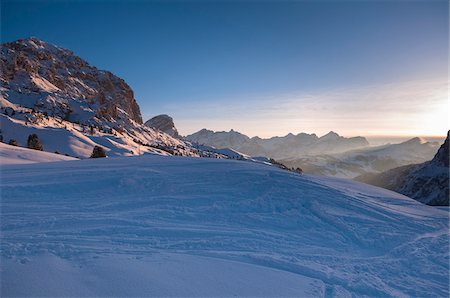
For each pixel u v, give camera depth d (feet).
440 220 38.14
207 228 28.43
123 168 54.49
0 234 23.56
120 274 17.47
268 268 20.53
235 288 17.34
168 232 26.32
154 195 38.50
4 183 40.24
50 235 23.76
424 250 26.91
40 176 45.60
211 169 57.77
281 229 30.30
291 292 17.54
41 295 14.84
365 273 21.66
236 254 22.39
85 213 30.19
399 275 21.90
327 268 21.67
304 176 61.36
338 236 29.40
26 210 30.30
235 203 36.70
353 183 65.72
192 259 20.76
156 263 19.47
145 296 15.60
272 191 42.73
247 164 67.82
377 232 30.83
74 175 46.62
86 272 17.46
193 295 16.17
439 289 19.99
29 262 18.11
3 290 14.99
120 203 34.47
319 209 36.47
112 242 23.06
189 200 36.99
